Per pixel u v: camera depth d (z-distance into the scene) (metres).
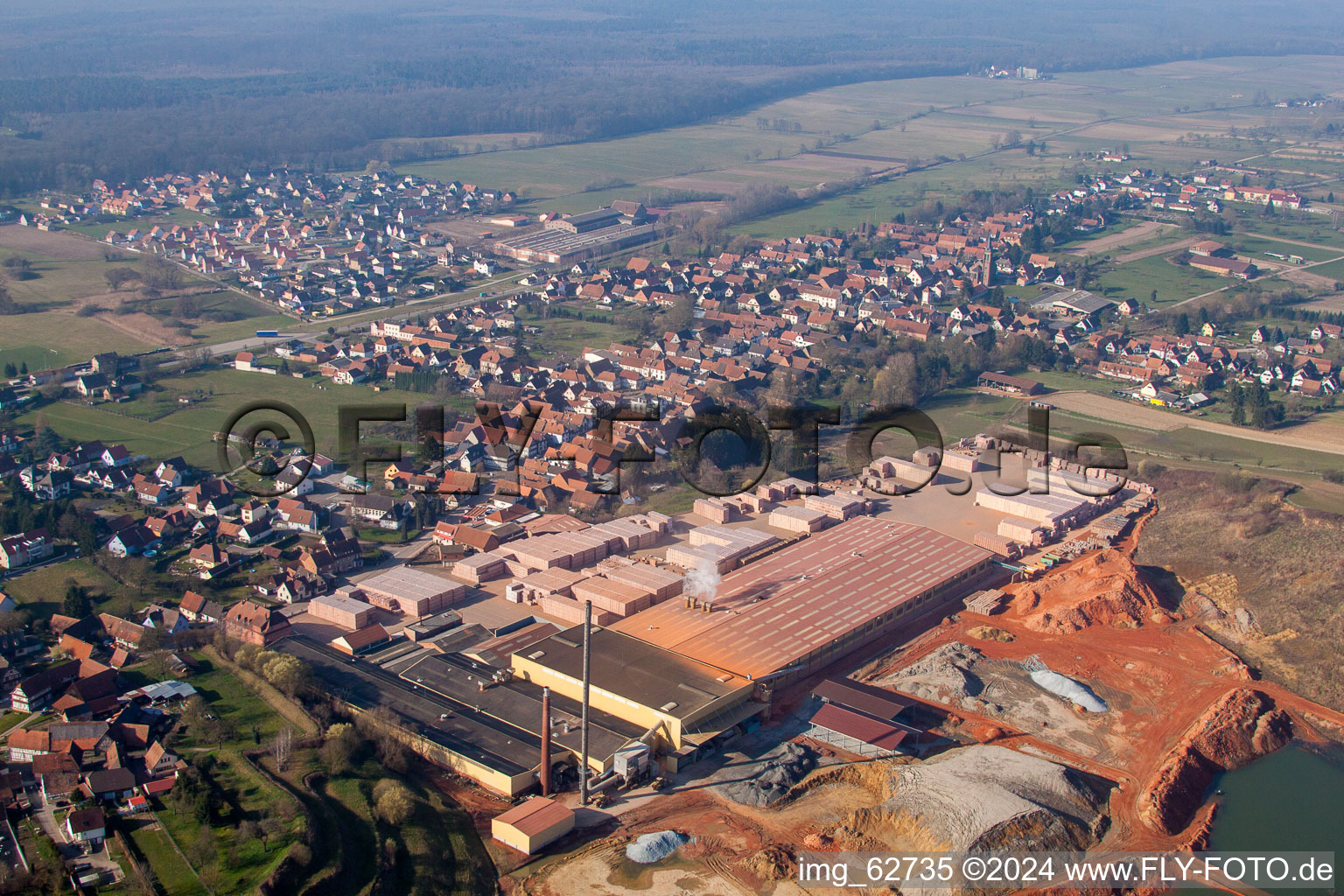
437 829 141.75
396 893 129.38
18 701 162.75
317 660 178.50
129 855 130.88
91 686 163.88
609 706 164.62
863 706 167.12
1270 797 154.88
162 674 171.50
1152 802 148.38
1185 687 179.75
